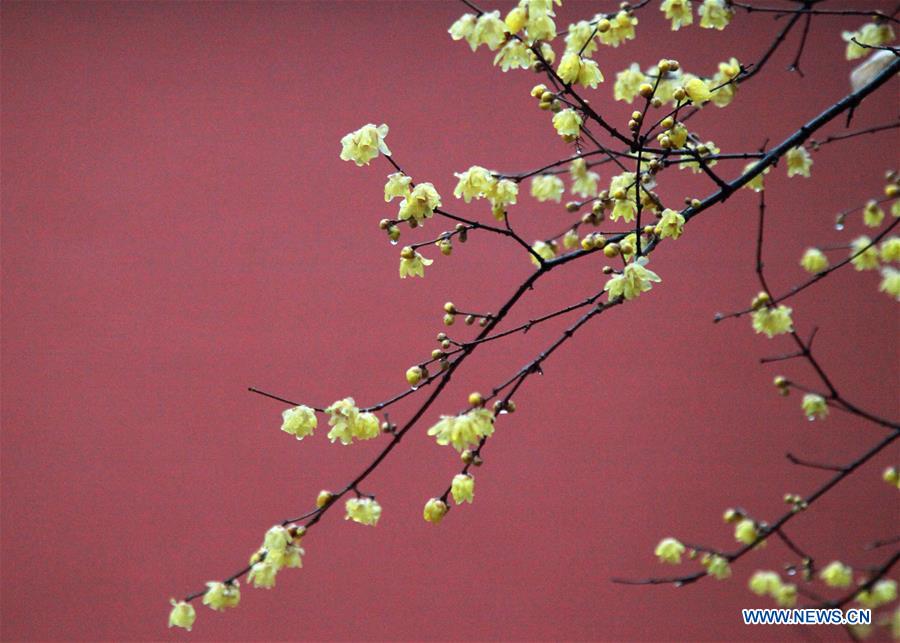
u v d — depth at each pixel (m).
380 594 4.99
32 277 5.15
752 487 5.18
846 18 5.32
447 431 1.75
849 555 5.12
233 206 5.26
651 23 5.27
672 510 5.13
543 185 2.43
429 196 1.86
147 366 5.11
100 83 5.27
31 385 5.07
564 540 5.08
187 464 5.04
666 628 4.99
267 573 1.92
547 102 1.88
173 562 4.95
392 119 5.34
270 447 5.05
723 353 5.31
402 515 5.04
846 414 5.29
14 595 4.91
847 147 5.44
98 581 4.93
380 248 5.25
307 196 5.28
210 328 5.16
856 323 5.38
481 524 5.08
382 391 5.11
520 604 5.00
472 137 5.33
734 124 5.38
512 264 5.24
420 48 5.41
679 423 5.22
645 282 1.83
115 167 5.24
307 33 5.38
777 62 5.39
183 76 5.30
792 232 5.43
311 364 5.13
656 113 4.16
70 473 5.02
